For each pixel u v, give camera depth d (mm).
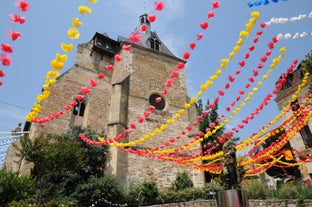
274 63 6109
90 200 9398
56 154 8992
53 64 3371
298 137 16625
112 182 10125
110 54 19016
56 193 9789
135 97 15172
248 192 11609
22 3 2656
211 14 3828
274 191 11922
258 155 11562
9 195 8562
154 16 3404
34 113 4125
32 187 9586
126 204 9969
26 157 8984
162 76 17625
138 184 11359
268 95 7656
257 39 5039
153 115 15047
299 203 9258
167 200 10969
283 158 16578
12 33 2744
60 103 14562
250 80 6562
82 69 17047
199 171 13438
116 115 13156
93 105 15930
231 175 5363
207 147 16000
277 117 8875
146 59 17844
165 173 13273
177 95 17219
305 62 9711
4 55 2762
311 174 15336
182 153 13727
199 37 3975
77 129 12391
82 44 18453
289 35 4914
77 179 10609
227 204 4402
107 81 17719
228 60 4809
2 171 9367
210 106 7168
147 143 13656
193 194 11398
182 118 16078
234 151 5602
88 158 11336
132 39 3654
